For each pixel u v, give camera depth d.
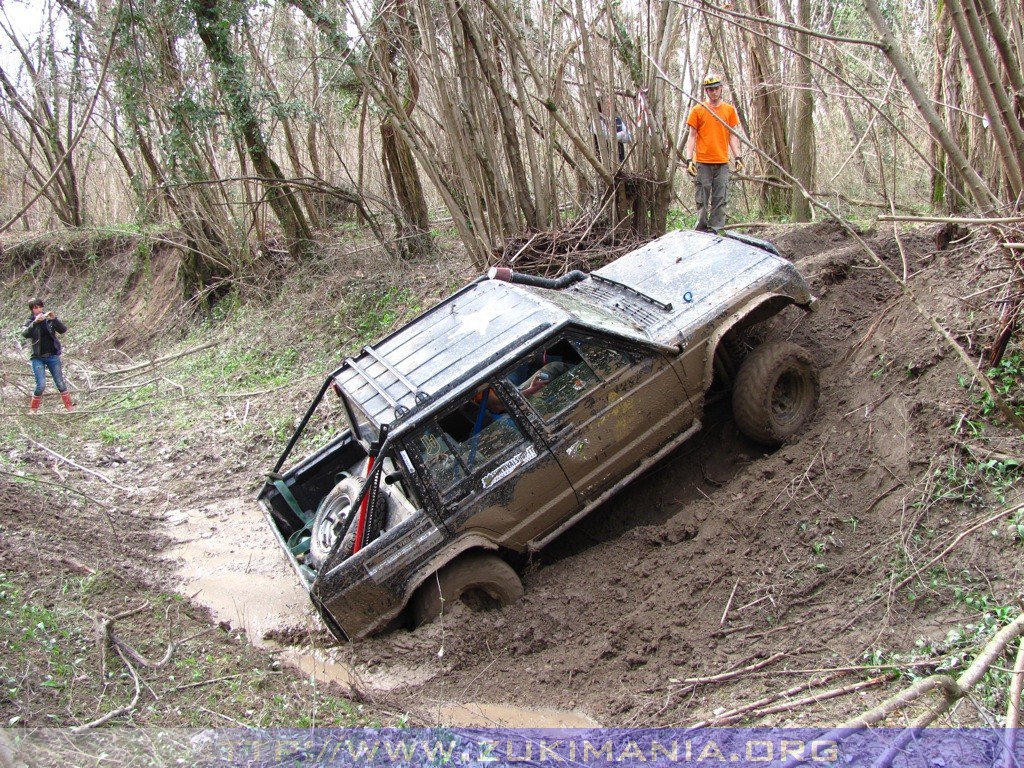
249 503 8.40
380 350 6.17
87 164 20.30
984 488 4.95
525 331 5.60
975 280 6.04
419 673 5.23
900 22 9.05
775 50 10.48
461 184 9.93
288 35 13.62
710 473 6.45
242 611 6.29
